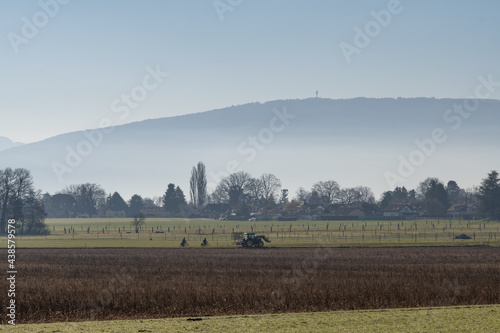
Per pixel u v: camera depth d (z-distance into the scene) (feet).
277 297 446.60
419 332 312.91
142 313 409.08
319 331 317.42
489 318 347.97
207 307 423.64
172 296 447.42
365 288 486.79
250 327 329.52
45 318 396.16
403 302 437.58
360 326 328.49
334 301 438.40
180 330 323.98
